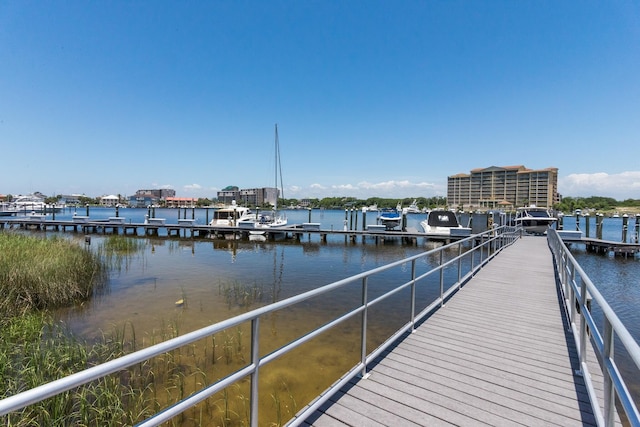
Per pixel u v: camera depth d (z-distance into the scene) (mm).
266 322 7215
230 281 11391
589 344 4012
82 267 10648
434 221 25000
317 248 20656
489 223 21531
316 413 2643
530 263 9734
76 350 5258
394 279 11680
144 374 4836
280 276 12430
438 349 3873
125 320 7426
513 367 3445
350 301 8844
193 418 3904
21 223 31328
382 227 23891
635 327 8055
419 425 2518
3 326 6312
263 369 5109
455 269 13367
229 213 28031
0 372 4156
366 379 3182
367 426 2494
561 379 3211
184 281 11328
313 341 6172
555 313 5215
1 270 8523
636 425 1424
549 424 2549
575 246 22156
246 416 3947
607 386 2004
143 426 1460
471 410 2709
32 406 3594
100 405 3791
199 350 5707
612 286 12141
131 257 16531
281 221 31297
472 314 5148
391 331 6777
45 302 8312
